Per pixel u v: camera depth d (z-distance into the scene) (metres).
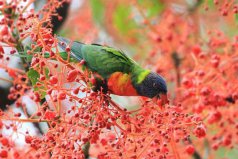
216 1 12.96
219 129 12.75
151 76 11.46
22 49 10.15
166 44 15.20
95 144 10.56
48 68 9.99
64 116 9.73
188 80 12.09
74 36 17.41
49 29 10.15
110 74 11.27
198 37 15.76
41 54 10.16
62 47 10.57
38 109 9.85
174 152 10.55
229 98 11.55
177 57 14.84
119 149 9.92
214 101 11.50
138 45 16.73
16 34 10.05
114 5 17.00
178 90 13.01
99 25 17.25
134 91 11.49
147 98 11.47
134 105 15.02
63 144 9.55
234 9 12.65
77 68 10.88
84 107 9.99
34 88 9.90
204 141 13.27
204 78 12.42
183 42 15.28
